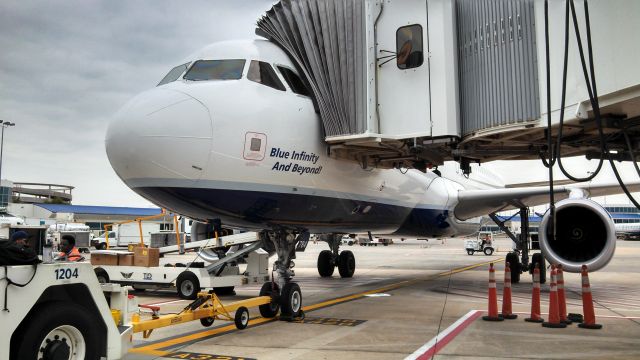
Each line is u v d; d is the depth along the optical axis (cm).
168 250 1372
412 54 850
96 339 504
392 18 870
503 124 759
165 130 716
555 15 701
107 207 7725
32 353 446
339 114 857
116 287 568
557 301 810
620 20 593
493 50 785
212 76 819
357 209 1032
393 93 856
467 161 988
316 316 900
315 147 877
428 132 822
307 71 898
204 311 707
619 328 781
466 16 842
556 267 906
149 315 918
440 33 834
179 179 727
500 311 951
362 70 847
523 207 1488
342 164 951
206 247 1343
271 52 879
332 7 899
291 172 833
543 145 885
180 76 828
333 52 879
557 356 603
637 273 1917
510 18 767
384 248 5078
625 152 862
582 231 950
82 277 499
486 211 1557
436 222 1412
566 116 673
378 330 766
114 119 760
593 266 901
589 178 575
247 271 1319
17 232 544
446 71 823
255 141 777
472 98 818
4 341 427
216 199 762
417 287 1395
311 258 3219
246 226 916
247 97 789
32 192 10331
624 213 10419
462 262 2639
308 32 905
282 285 872
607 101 623
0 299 426
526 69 741
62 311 473
